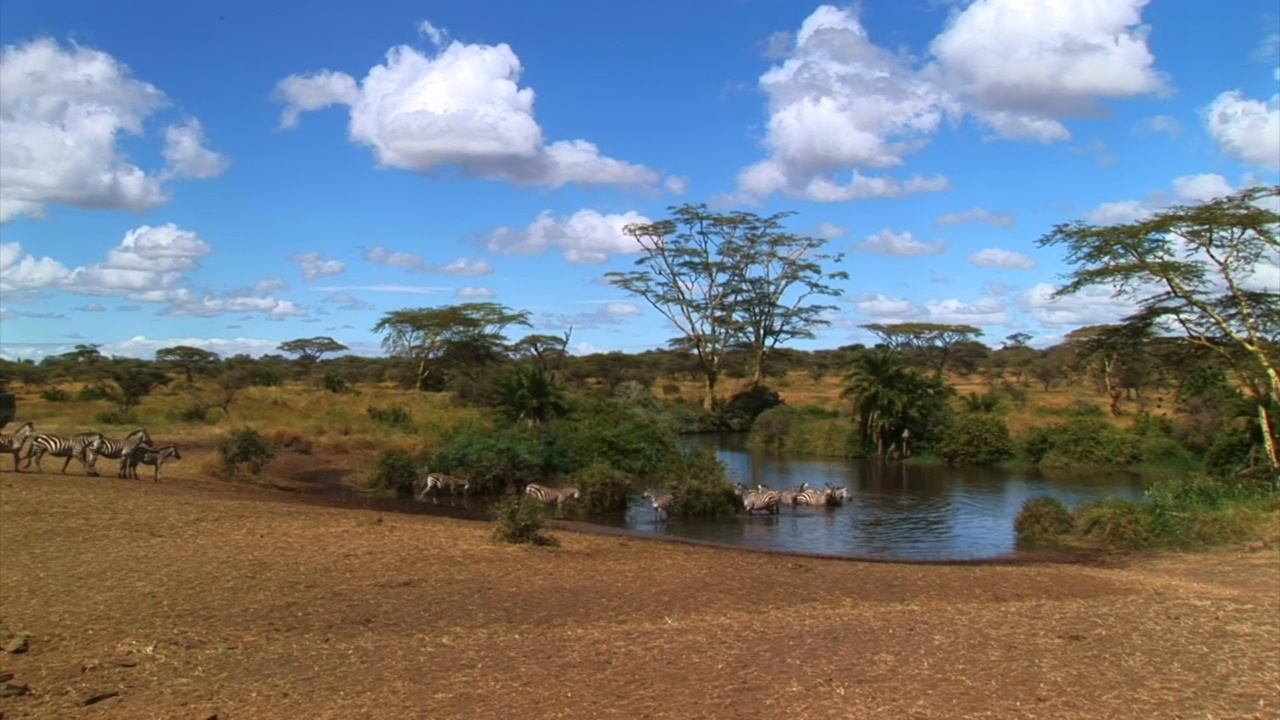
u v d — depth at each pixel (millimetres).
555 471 28656
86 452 20078
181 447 29453
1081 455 37281
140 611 9523
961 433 39594
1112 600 11750
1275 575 14547
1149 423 39500
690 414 56844
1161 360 26672
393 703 6934
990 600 11938
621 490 24344
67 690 7066
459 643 8750
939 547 19125
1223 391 31344
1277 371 23234
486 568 12484
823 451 43844
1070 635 9414
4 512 14523
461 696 7121
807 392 71750
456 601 10555
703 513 23453
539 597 10938
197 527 14352
